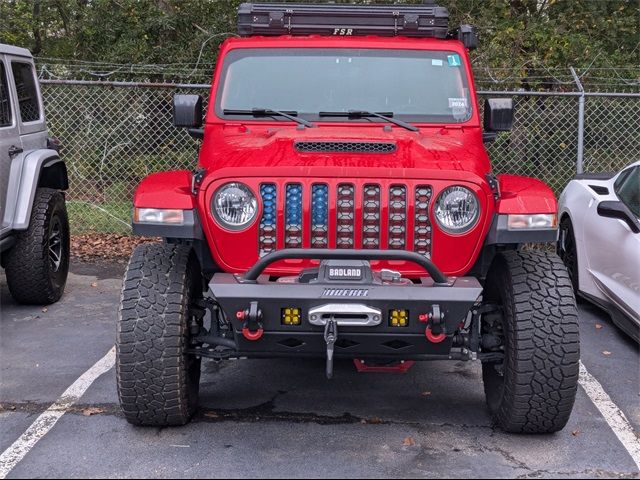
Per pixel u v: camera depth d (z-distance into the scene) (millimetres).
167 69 11336
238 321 4039
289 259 4090
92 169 11203
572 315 4234
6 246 6746
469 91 5242
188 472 4055
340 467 4129
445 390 5324
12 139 6895
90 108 11242
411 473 4070
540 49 12539
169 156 11320
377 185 4215
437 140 4910
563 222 7660
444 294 3951
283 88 5242
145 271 4363
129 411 4387
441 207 4219
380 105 5176
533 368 4211
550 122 10289
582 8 13602
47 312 7168
